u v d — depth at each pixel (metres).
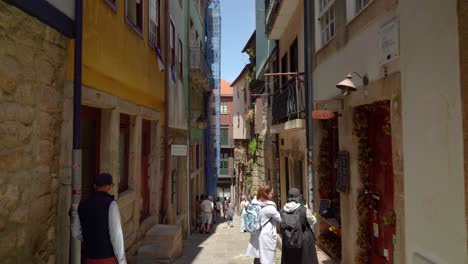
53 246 3.85
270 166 14.07
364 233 5.43
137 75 7.05
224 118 41.38
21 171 3.26
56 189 3.92
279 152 12.50
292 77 9.14
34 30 3.45
